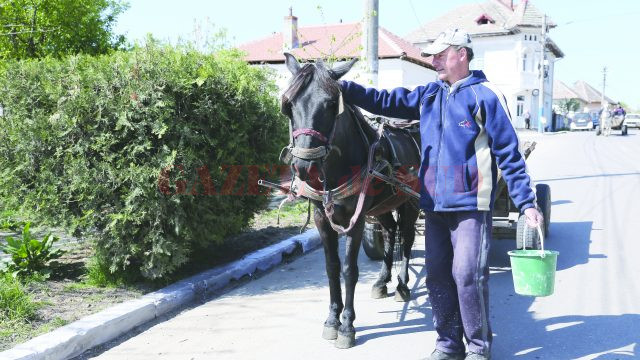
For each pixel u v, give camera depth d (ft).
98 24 49.29
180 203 17.19
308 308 17.03
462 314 11.64
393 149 14.87
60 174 17.21
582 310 16.08
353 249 13.82
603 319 15.30
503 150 11.19
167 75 16.67
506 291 18.02
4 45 46.60
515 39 148.77
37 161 17.30
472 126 11.39
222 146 18.37
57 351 13.00
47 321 14.66
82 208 17.12
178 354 13.73
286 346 14.14
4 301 14.96
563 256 22.26
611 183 42.63
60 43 47.67
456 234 11.70
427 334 14.69
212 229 18.78
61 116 16.76
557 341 13.94
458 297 11.91
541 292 11.45
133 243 17.22
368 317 16.12
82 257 20.92
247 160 19.33
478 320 11.53
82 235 17.80
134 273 18.57
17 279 17.33
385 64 110.11
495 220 20.36
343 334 13.89
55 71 17.63
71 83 17.12
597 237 25.32
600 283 18.58
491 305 16.76
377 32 30.83
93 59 17.69
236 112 18.53
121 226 16.85
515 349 13.58
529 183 11.09
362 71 30.96
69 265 19.93
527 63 151.23
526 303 16.84
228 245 23.85
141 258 17.74
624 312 15.83
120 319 14.98
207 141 17.94
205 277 19.07
